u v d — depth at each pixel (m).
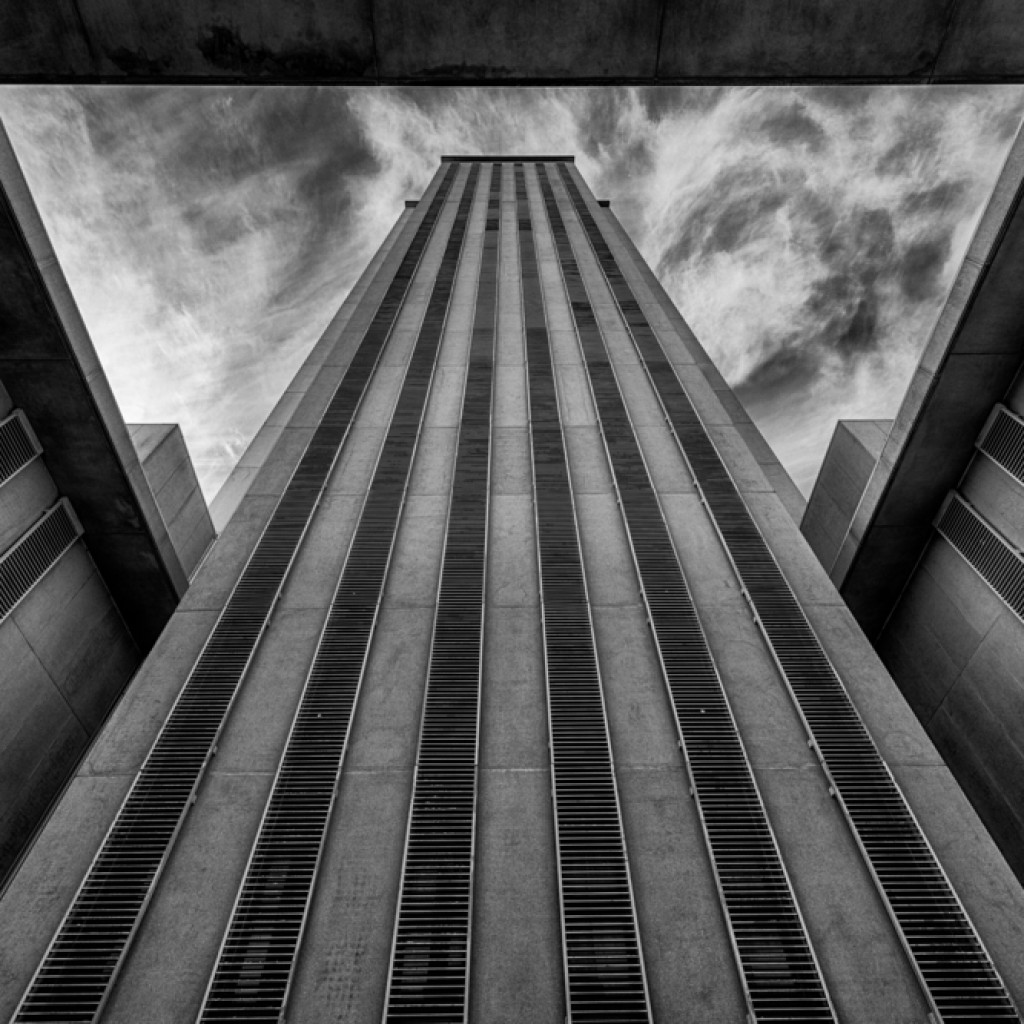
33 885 6.92
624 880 6.96
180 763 8.22
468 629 10.26
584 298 23.86
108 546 13.85
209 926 6.60
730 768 8.12
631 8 7.73
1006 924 6.62
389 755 8.32
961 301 10.88
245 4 7.47
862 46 7.92
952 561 13.12
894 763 8.29
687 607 10.72
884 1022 5.95
